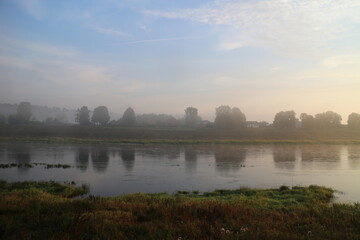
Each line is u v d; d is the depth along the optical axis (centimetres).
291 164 4162
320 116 12825
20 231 846
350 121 12225
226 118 11662
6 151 5153
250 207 1360
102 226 894
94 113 13462
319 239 811
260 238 791
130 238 805
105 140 8400
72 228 857
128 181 2641
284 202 1675
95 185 2417
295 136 10544
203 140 9081
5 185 2117
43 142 7562
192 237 808
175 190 2250
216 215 1098
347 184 2625
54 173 2998
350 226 1001
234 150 6469
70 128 10200
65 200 1482
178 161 4316
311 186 2295
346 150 6738
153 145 7519
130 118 12962
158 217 1086
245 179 2845
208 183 2589
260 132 10844
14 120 12456
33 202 1303
